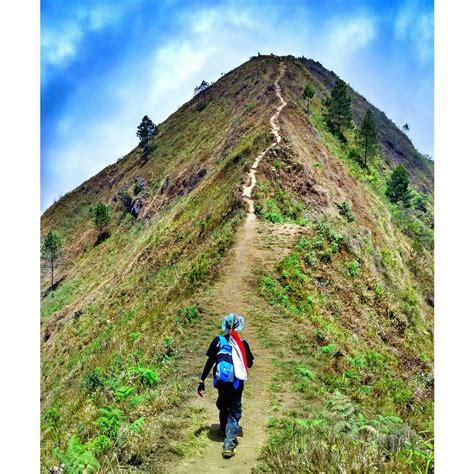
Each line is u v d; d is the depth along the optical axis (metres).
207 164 71.62
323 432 6.36
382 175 73.75
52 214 114.38
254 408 7.84
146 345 15.34
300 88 90.25
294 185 37.66
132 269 48.03
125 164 117.38
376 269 36.62
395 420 7.05
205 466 5.63
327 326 15.13
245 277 17.00
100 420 6.60
